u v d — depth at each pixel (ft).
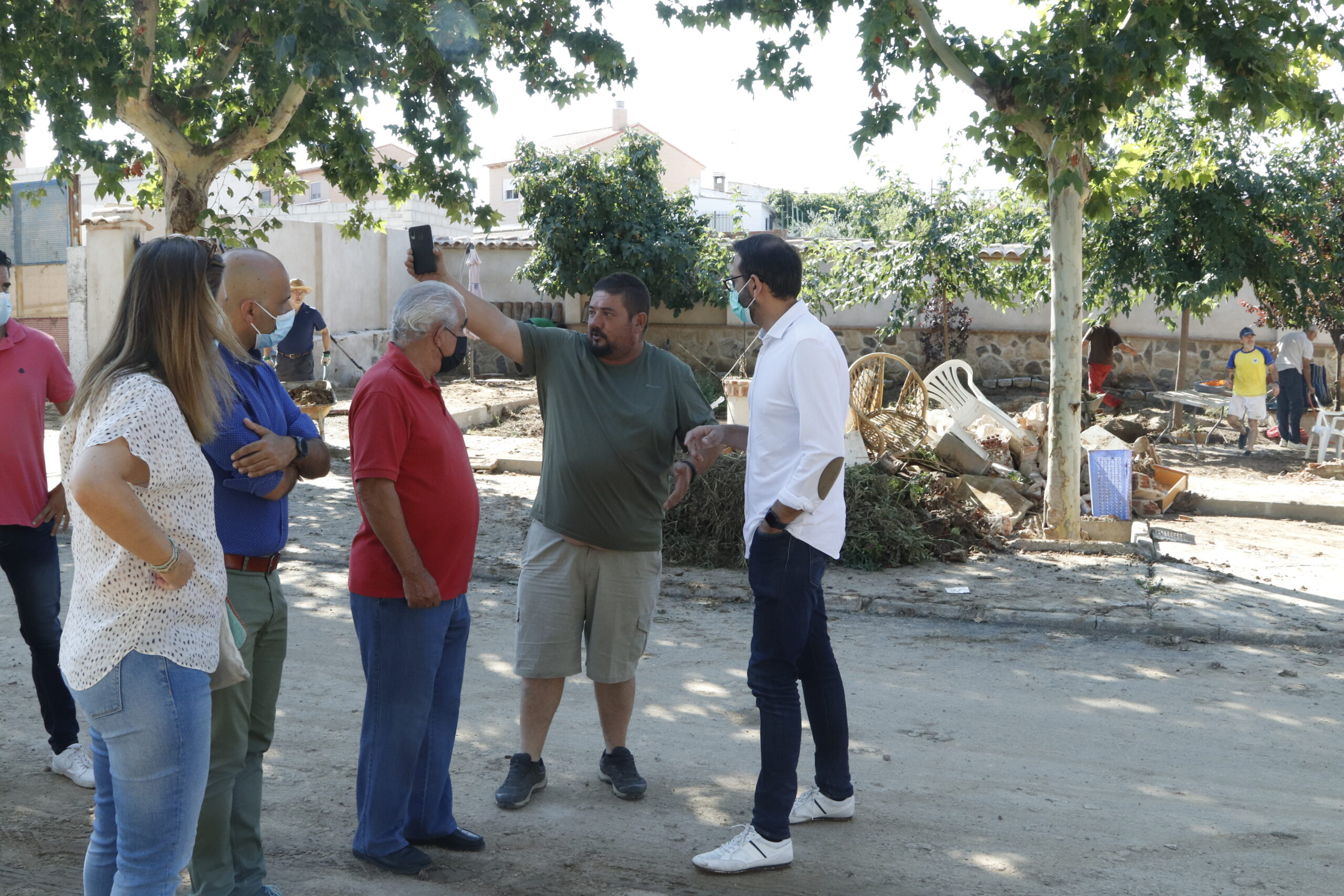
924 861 11.32
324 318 62.34
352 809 12.53
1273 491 34.99
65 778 13.14
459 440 11.39
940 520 26.91
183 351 7.97
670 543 25.09
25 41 32.45
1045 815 12.45
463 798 12.92
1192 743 14.79
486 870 11.12
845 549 24.77
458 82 36.60
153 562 7.52
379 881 10.82
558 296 63.52
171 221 36.27
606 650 12.82
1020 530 28.84
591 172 61.21
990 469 32.50
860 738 14.92
